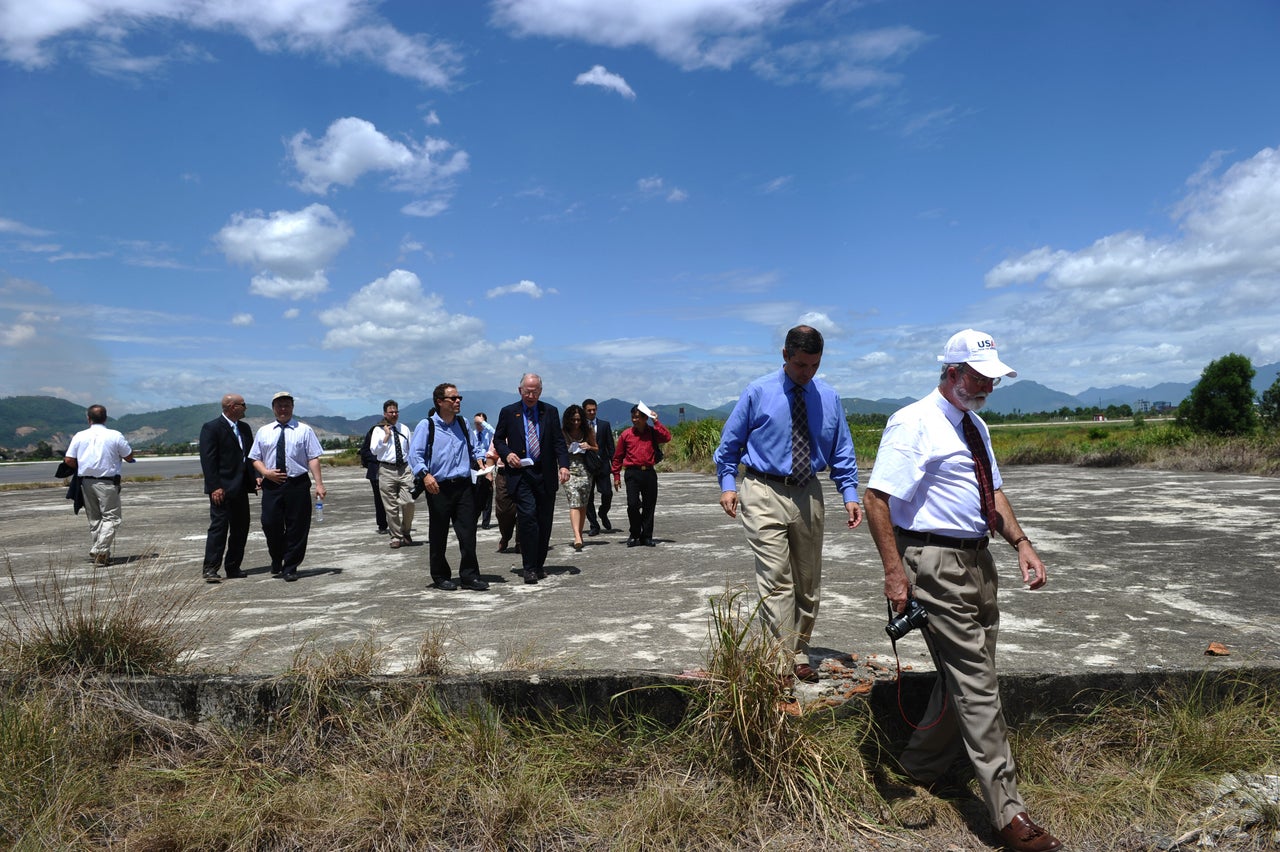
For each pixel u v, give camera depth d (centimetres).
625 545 936
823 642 494
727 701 335
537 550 722
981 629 313
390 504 966
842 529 1011
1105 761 355
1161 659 440
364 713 366
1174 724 358
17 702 371
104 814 326
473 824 315
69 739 354
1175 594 606
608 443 1061
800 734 329
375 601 647
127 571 831
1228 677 378
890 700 367
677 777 334
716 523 1121
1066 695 368
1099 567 714
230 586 736
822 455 432
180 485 2516
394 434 967
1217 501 1170
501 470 730
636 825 309
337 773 340
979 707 306
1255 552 773
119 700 379
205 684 377
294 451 771
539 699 366
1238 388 2939
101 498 877
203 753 363
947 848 304
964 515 313
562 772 342
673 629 523
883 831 313
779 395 429
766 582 419
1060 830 315
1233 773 341
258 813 316
